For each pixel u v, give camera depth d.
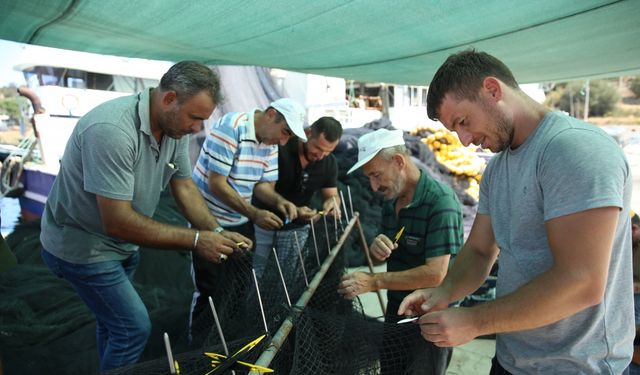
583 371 1.08
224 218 2.71
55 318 2.85
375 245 1.86
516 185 1.09
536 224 1.06
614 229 0.91
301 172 3.01
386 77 4.77
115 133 1.59
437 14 2.29
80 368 2.48
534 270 1.07
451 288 1.39
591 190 0.90
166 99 1.67
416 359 1.33
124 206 1.65
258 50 3.23
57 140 5.44
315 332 1.33
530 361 1.14
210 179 2.53
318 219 2.77
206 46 3.05
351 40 2.87
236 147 2.54
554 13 2.28
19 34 2.71
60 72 6.57
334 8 2.17
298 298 1.62
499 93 1.04
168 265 3.80
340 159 5.01
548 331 1.10
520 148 1.08
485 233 1.35
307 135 2.87
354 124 9.70
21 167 5.41
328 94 9.37
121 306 1.87
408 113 10.41
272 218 2.48
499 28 2.55
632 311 1.09
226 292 1.83
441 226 1.71
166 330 2.79
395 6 2.14
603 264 0.91
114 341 1.89
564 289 0.93
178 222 4.32
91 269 1.81
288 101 2.50
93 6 2.07
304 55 3.43
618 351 1.08
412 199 1.83
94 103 5.92
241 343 1.16
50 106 5.58
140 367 1.14
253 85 6.49
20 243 3.97
